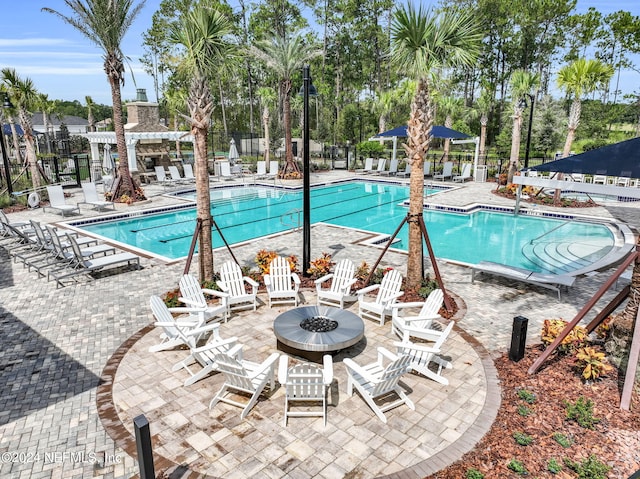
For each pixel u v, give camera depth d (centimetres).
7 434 515
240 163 3409
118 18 1781
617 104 4716
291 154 2825
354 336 665
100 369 659
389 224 1817
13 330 786
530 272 1004
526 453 482
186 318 815
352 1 4688
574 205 1969
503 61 4719
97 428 525
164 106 5697
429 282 954
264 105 3061
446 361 672
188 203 2073
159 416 544
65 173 2838
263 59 2619
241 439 504
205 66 865
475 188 2467
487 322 831
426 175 2895
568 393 591
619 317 644
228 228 1744
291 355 694
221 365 541
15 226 1395
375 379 539
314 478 447
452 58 840
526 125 3791
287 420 538
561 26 4528
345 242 1405
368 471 457
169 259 1220
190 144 4425
